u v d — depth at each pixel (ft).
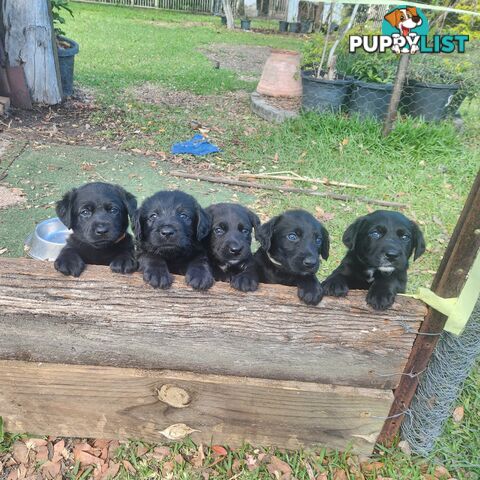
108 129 9.94
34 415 3.58
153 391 3.46
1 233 6.21
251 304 3.18
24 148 8.63
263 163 9.04
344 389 3.50
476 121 12.78
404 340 3.34
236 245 3.92
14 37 9.85
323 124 10.14
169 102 12.27
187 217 3.87
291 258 3.76
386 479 3.65
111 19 27.43
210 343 3.32
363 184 8.43
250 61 19.57
